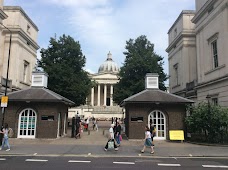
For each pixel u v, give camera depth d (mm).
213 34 25203
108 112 66875
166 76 35219
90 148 16344
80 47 35344
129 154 14242
